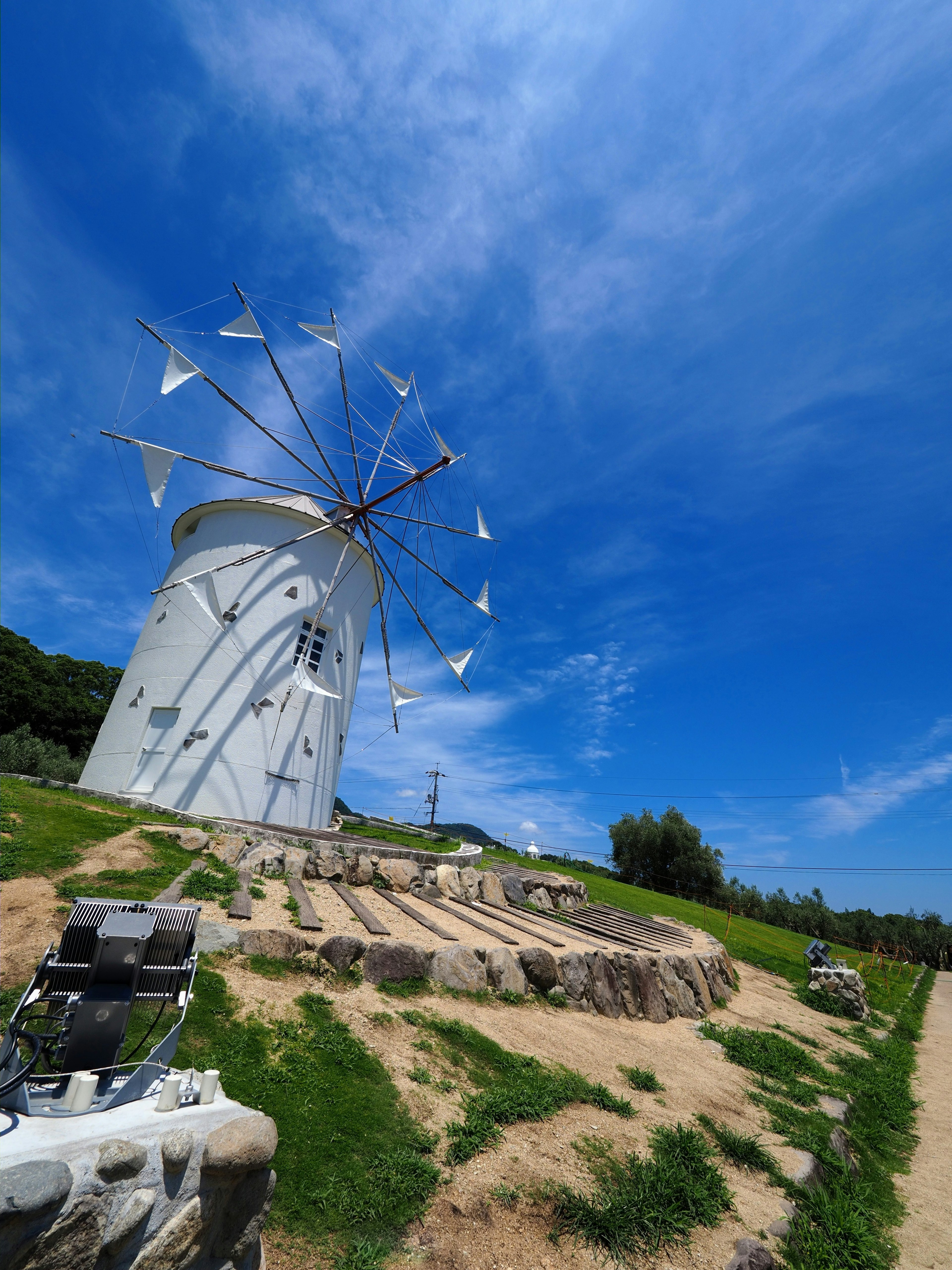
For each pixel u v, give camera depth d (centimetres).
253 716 1712
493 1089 712
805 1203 686
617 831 6028
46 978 379
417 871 1377
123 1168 286
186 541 1959
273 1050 632
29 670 2705
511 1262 480
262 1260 371
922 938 6750
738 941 2747
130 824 1133
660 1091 880
